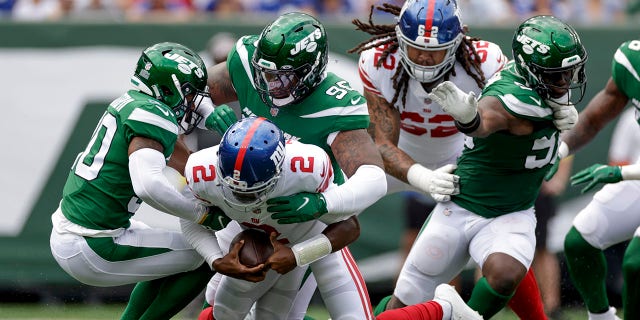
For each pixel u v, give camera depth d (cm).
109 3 3108
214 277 1803
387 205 2538
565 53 1606
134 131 1552
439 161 1981
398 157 1825
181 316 2466
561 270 2544
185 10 3092
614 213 1870
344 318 1586
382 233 2539
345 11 3091
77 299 2591
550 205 2484
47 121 2577
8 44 2580
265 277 1584
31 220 2570
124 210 1628
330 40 2541
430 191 1758
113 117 1609
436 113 1859
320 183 1476
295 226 1553
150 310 1695
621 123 2520
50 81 2581
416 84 1820
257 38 1688
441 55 1719
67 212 1645
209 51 2566
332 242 1521
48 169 2573
